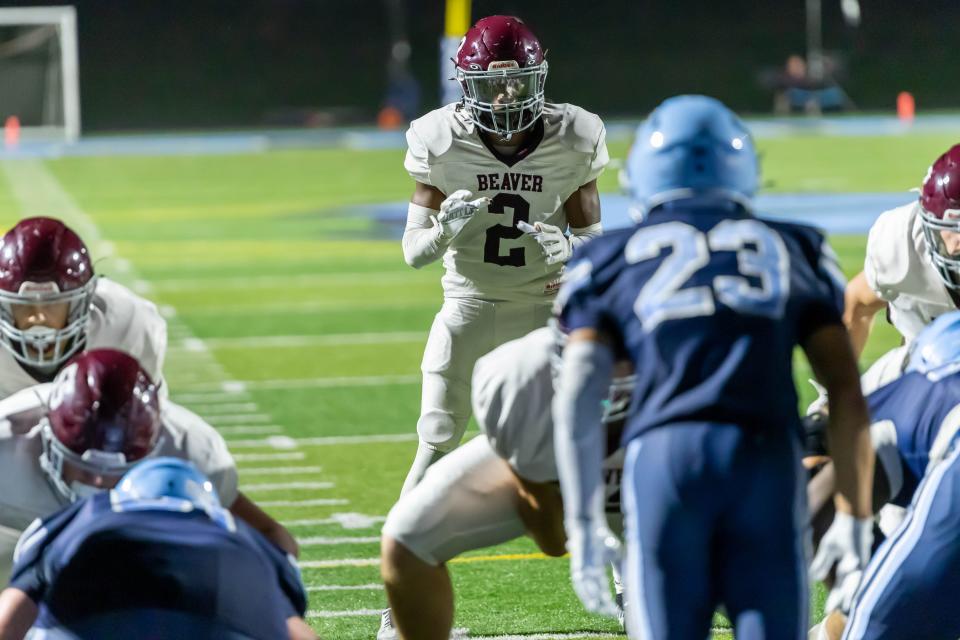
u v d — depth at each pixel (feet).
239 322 114.83
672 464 30.04
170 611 29.27
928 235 42.88
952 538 34.55
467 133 53.93
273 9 390.21
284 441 78.07
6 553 36.14
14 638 30.12
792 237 31.94
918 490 35.14
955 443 34.91
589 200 55.62
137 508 30.25
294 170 246.47
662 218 31.78
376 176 235.40
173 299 125.29
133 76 374.63
